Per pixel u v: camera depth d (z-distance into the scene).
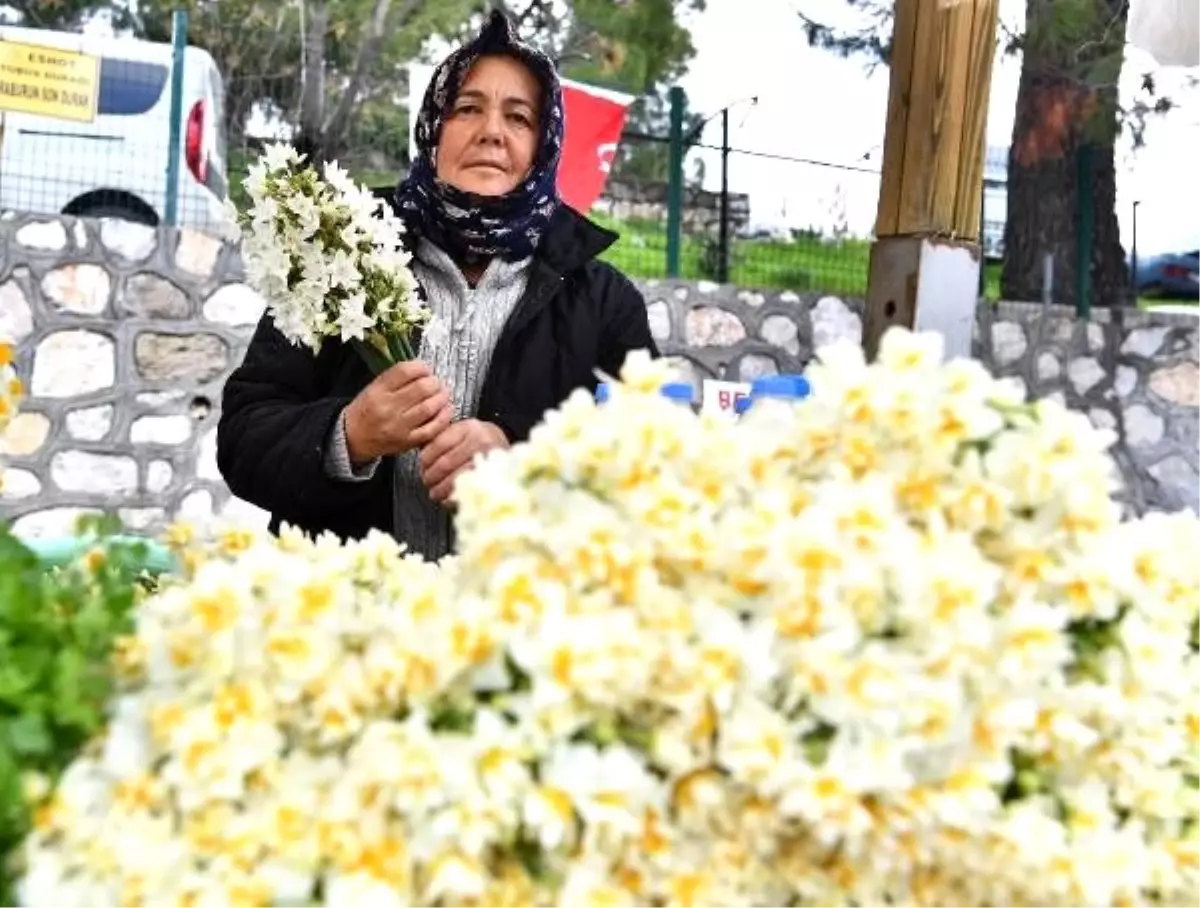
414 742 0.86
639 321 2.27
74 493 4.89
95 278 4.90
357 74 8.40
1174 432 6.18
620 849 0.91
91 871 0.87
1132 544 1.07
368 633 0.96
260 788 0.90
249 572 0.98
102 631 0.98
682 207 5.79
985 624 0.95
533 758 0.89
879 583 0.94
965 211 2.22
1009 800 1.02
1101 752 1.03
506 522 0.95
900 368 1.04
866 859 0.96
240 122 9.30
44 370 4.84
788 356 5.72
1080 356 6.09
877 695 0.91
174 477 5.04
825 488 1.00
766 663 0.91
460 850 0.86
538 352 2.14
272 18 9.29
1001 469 1.02
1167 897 1.07
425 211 2.14
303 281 1.79
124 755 0.91
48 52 5.36
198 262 5.04
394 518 2.10
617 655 0.90
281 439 1.95
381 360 1.90
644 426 0.99
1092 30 6.34
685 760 0.91
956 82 2.18
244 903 0.85
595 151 5.49
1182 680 1.06
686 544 0.95
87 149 5.69
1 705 0.91
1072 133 6.55
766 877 0.95
